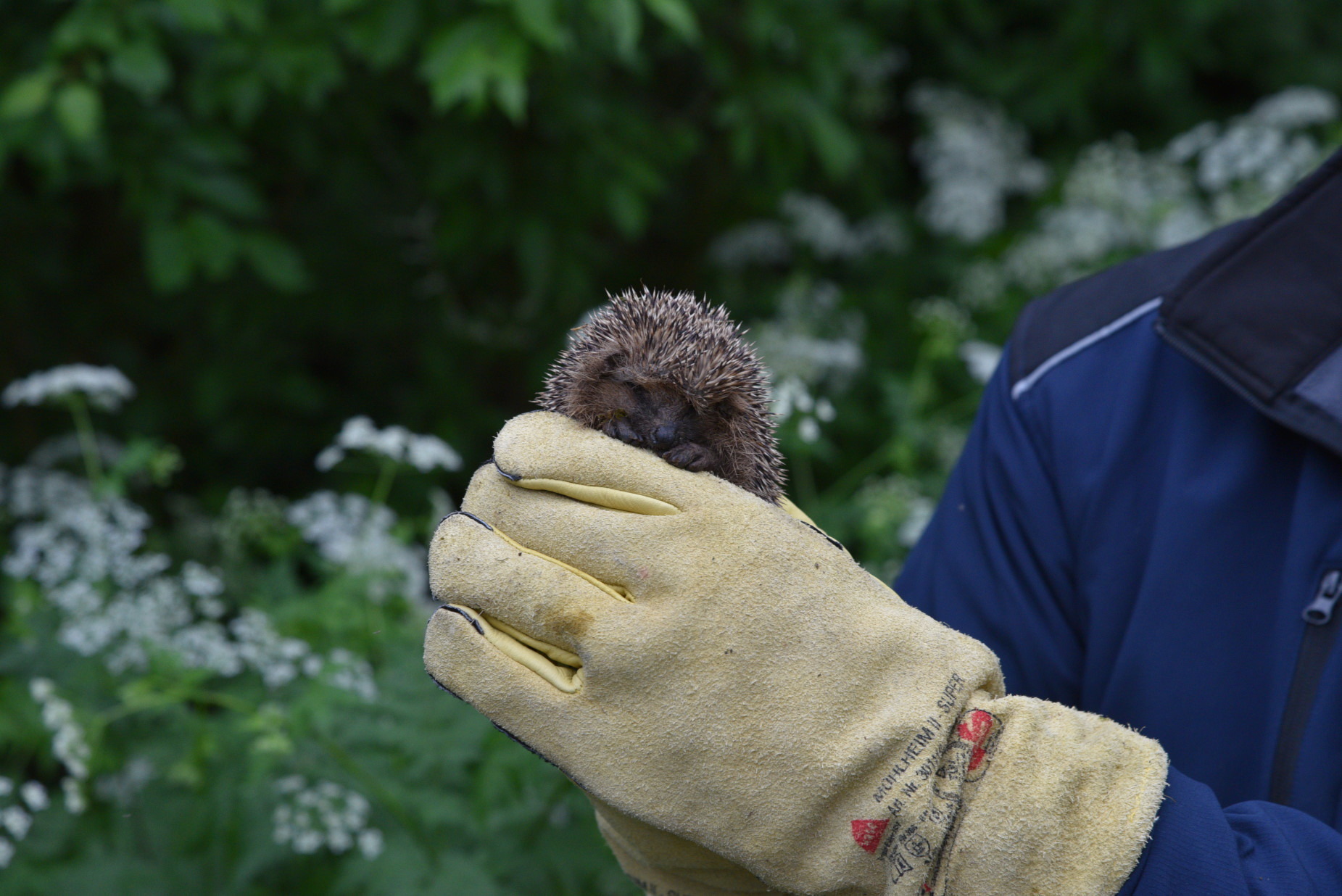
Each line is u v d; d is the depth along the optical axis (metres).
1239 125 4.87
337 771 3.14
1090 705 1.80
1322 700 1.55
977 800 1.41
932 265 6.37
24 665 3.48
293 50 4.27
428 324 5.79
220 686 3.58
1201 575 1.70
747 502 1.60
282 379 5.46
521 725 1.58
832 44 5.28
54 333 5.63
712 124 6.04
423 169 5.27
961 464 2.02
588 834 3.13
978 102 6.66
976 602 1.91
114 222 5.48
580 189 5.12
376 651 3.58
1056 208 6.14
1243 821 1.45
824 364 4.61
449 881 2.95
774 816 1.48
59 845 3.29
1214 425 1.75
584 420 2.07
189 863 3.19
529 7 3.87
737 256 6.23
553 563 1.59
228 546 4.29
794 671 1.51
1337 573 1.58
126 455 3.71
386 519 3.76
